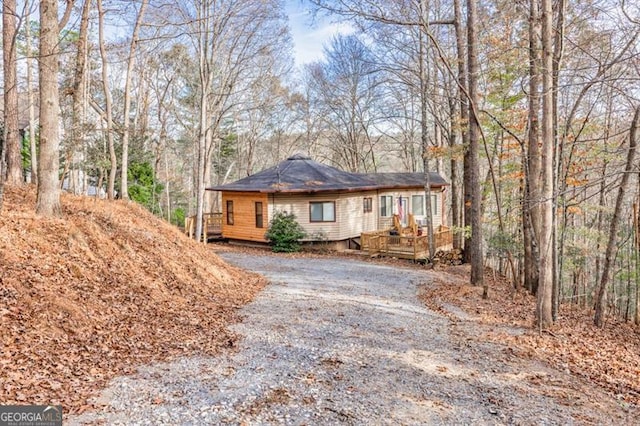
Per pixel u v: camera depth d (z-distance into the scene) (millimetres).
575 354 7742
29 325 5590
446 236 19719
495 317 9961
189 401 4672
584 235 13258
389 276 14438
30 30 15367
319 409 4707
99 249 8812
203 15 16688
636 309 12445
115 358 5617
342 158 38219
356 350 6879
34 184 12938
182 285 9578
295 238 19656
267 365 5973
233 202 22156
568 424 4910
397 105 27297
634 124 9641
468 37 12242
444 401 5223
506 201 15977
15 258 6941
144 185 23641
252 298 10328
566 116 12289
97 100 24516
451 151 16547
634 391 6305
